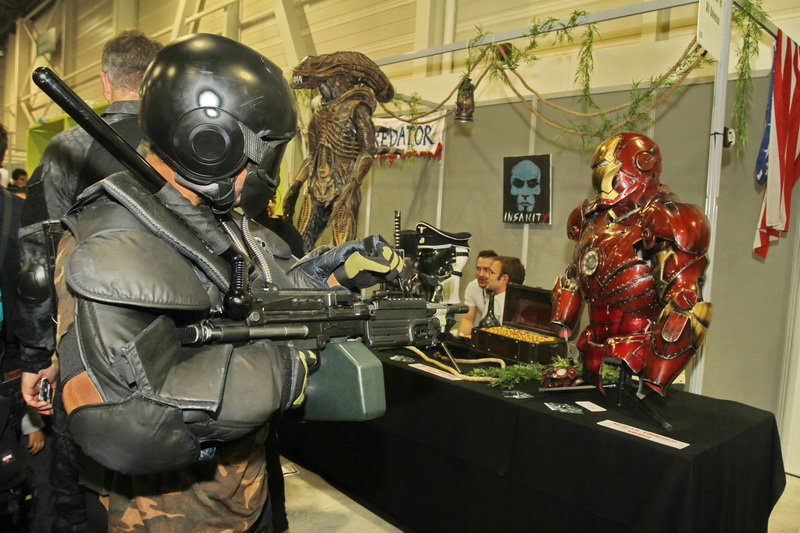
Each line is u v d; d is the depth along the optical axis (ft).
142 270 2.68
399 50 16.28
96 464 3.67
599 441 5.34
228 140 2.93
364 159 9.55
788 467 9.78
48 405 5.35
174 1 26.32
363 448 8.42
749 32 8.39
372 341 4.00
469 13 14.62
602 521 5.39
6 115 39.01
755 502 5.99
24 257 5.04
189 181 3.05
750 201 9.65
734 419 5.92
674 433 5.39
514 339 7.67
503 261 8.99
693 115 10.04
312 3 19.11
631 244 6.07
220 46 3.07
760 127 9.50
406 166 14.47
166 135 2.93
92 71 32.35
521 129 12.16
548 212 11.55
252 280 3.47
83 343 2.65
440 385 6.95
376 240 4.10
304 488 9.20
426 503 7.36
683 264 5.68
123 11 29.58
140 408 2.59
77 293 2.72
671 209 5.74
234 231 3.65
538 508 5.99
